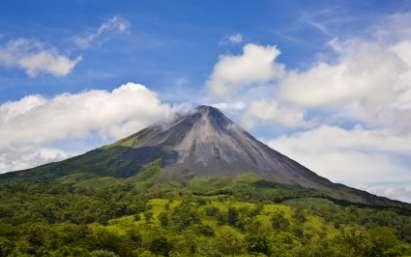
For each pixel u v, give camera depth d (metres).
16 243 194.38
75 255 190.62
